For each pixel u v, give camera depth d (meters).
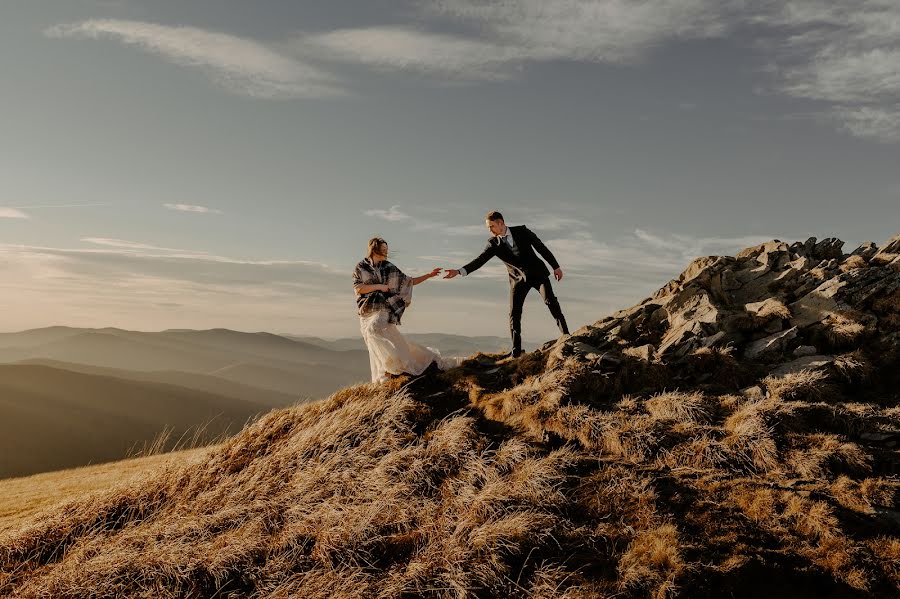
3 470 106.94
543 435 7.55
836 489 5.91
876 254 10.61
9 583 7.57
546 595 5.15
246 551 6.68
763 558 5.18
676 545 5.35
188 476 9.39
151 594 6.37
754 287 10.71
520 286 10.12
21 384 150.75
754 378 8.30
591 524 5.97
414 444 8.00
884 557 5.04
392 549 6.27
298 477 8.08
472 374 9.66
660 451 6.95
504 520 6.07
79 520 8.79
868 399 7.74
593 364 8.79
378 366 9.92
